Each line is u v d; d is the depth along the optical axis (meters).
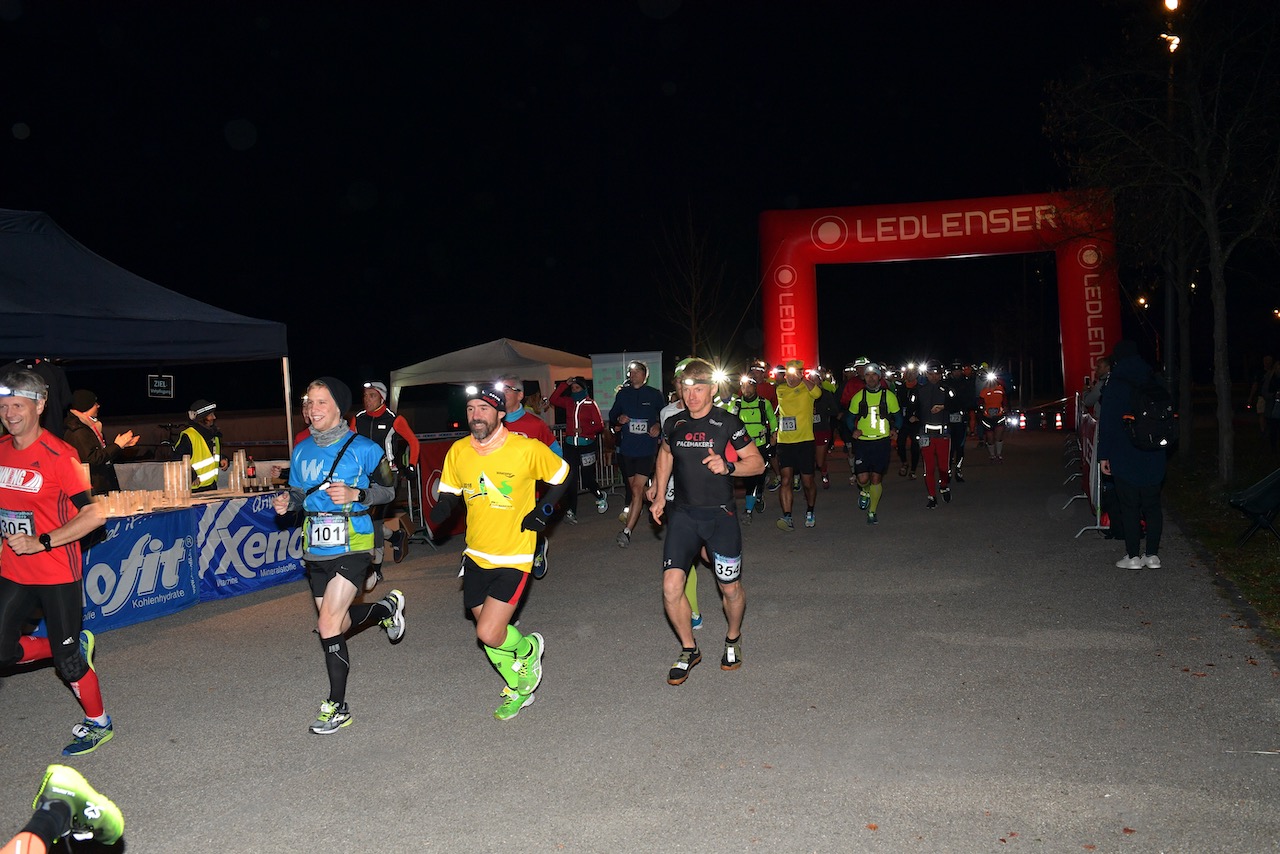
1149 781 4.34
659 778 4.56
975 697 5.54
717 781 4.50
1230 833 3.84
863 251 22.95
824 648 6.68
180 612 8.51
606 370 17.66
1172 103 13.62
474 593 5.45
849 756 4.75
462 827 4.13
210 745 5.21
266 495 9.56
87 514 5.10
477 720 5.46
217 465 10.34
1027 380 53.38
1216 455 19.20
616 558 10.57
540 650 5.59
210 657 7.02
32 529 5.08
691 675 6.16
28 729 5.57
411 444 10.31
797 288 23.38
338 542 5.45
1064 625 7.02
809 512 12.16
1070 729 4.99
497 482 5.35
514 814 4.24
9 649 5.12
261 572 9.46
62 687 6.36
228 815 4.33
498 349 20.28
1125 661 6.10
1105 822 3.97
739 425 6.09
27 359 7.71
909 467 17.91
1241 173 13.55
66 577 5.11
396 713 5.63
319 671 6.58
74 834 2.99
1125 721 5.07
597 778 4.59
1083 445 13.98
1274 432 19.53
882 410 12.13
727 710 5.48
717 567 6.15
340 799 4.46
